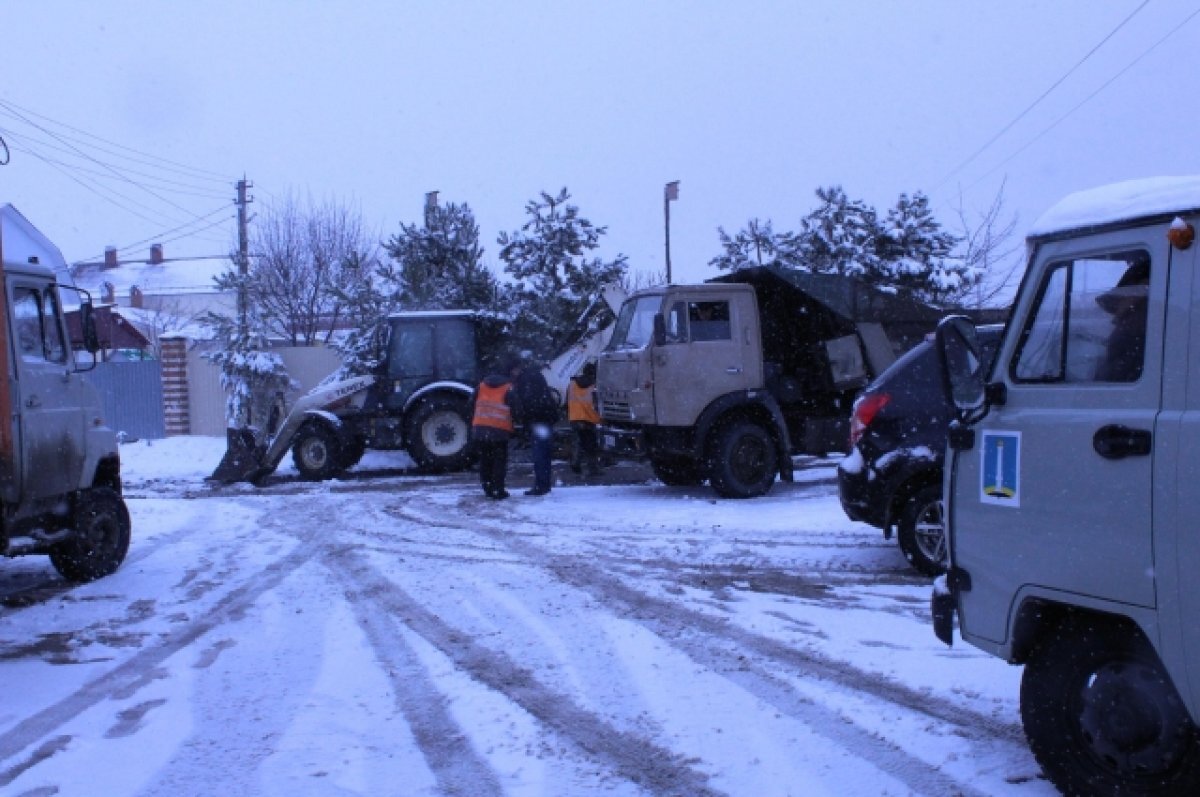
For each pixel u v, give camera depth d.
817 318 12.00
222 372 20.94
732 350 11.52
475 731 4.77
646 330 11.73
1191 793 3.55
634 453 11.73
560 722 4.86
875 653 5.80
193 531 10.97
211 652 6.22
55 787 4.22
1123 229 3.70
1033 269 4.06
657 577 7.96
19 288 7.59
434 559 8.95
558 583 7.81
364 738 4.72
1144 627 3.50
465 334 16.34
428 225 19.34
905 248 18.20
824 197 18.73
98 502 8.49
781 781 4.13
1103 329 3.77
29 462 7.41
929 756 4.35
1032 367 4.03
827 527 9.64
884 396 7.64
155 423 23.48
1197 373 3.40
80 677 5.75
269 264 27.12
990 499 4.10
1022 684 4.06
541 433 12.81
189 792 4.16
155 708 5.20
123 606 7.49
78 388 8.26
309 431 15.88
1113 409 3.65
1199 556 3.32
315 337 27.55
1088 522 3.68
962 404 4.34
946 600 4.38
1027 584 3.92
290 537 10.41
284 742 4.68
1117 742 3.67
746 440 11.65
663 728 4.75
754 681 5.38
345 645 6.29
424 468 15.98
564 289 17.31
